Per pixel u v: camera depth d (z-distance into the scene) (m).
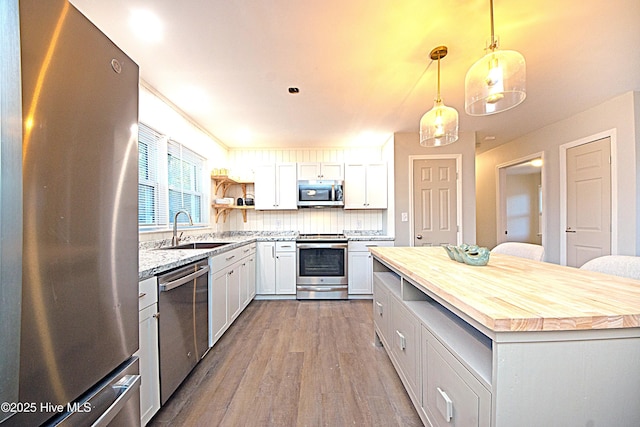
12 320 0.59
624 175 2.79
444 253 2.19
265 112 3.09
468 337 1.16
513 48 1.95
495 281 1.22
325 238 3.94
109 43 0.91
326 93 2.62
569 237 3.41
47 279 0.68
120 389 0.96
